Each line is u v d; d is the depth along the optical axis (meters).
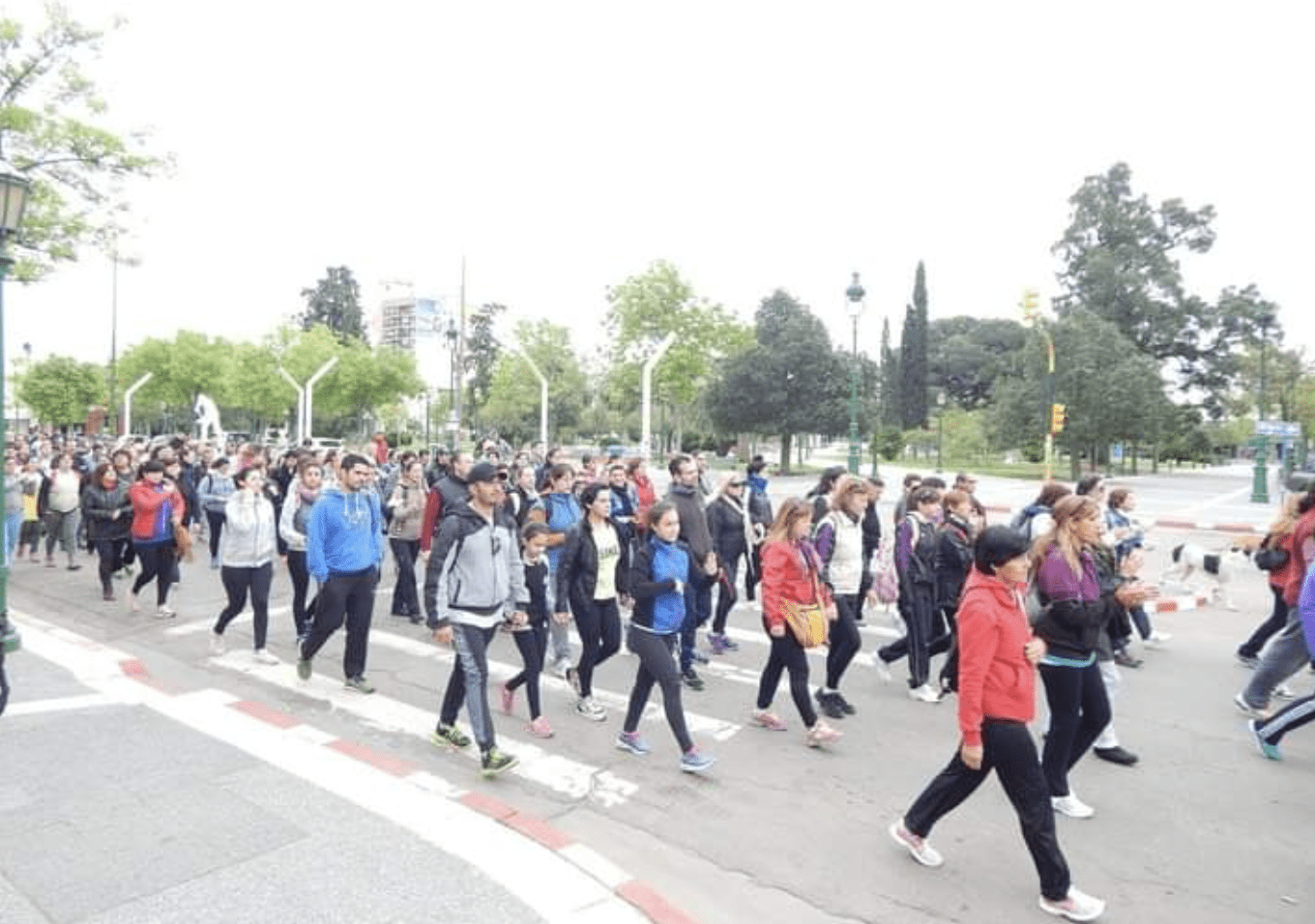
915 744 6.21
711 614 9.77
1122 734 6.50
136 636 9.18
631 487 10.95
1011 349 89.00
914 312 78.38
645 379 22.14
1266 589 12.64
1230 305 57.16
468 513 5.59
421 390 56.28
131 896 3.80
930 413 81.00
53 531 13.29
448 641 5.66
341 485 7.13
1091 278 56.09
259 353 52.00
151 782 5.05
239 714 6.36
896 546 7.38
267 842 4.33
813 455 81.00
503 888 3.95
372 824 4.56
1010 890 4.25
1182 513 26.56
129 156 16.20
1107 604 5.16
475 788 5.34
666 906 3.84
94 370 58.28
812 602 6.07
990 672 4.05
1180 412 55.41
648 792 5.36
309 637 7.19
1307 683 7.93
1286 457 44.75
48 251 15.95
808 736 6.14
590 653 6.79
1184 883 4.34
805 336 47.31
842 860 4.52
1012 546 4.02
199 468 16.23
